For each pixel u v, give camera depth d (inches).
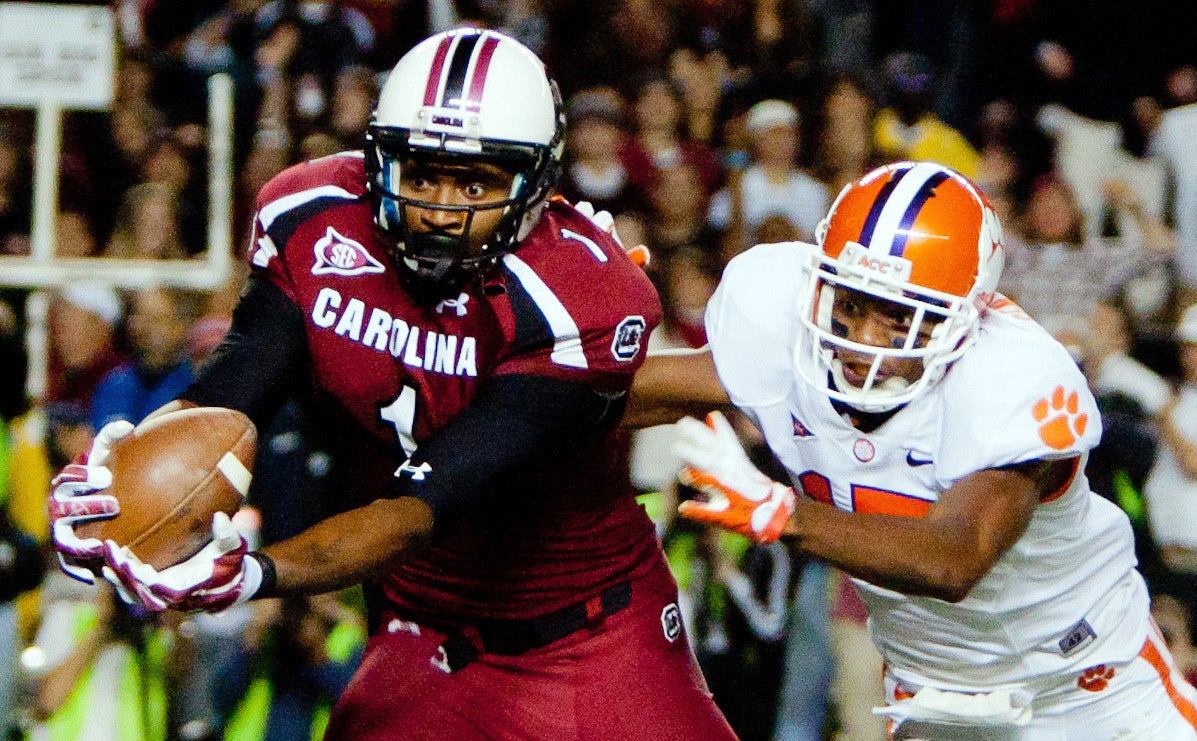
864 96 971.9
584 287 406.9
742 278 457.1
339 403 422.6
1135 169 1049.5
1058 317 869.2
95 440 362.6
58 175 914.7
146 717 674.8
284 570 341.4
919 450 428.8
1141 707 472.7
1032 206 909.2
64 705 671.8
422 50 407.8
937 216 415.2
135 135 920.9
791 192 925.2
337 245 413.4
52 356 790.5
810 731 705.0
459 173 400.8
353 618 688.4
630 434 483.8
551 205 430.3
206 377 410.3
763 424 454.9
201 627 674.8
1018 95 1144.2
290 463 672.4
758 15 1121.4
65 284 818.8
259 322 416.5
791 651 705.0
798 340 431.5
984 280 420.2
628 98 991.0
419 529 369.4
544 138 406.0
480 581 441.1
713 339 458.0
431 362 411.5
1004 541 406.6
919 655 470.9
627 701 451.5
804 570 708.7
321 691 677.3
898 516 392.8
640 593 457.7
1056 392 414.6
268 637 676.7
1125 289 874.1
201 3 1058.1
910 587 382.3
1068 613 455.8
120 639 681.0
